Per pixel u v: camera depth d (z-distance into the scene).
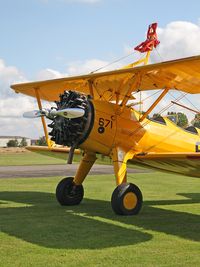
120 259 4.51
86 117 7.55
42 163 28.77
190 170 8.68
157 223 6.74
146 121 8.59
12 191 11.45
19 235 5.65
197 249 4.98
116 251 4.84
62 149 9.72
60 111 7.31
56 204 8.95
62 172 19.48
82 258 4.53
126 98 8.09
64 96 7.69
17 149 65.06
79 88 9.62
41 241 5.30
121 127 8.03
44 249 4.90
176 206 8.90
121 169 7.90
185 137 9.19
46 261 4.41
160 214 7.73
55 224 6.49
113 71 7.73
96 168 23.16
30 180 14.96
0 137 121.81
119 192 7.44
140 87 9.15
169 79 8.30
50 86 9.54
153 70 7.76
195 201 9.76
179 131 9.13
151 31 9.45
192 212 8.03
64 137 7.59
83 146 7.80
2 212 7.71
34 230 6.00
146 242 5.32
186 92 9.23
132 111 8.40
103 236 5.64
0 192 11.20
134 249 4.94
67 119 7.49
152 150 8.59
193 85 8.58
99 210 8.11
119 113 8.07
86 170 8.87
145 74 8.05
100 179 15.52
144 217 7.35
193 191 11.80
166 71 7.82
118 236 5.65
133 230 6.10
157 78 8.34
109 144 7.93
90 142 7.72
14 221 6.73
